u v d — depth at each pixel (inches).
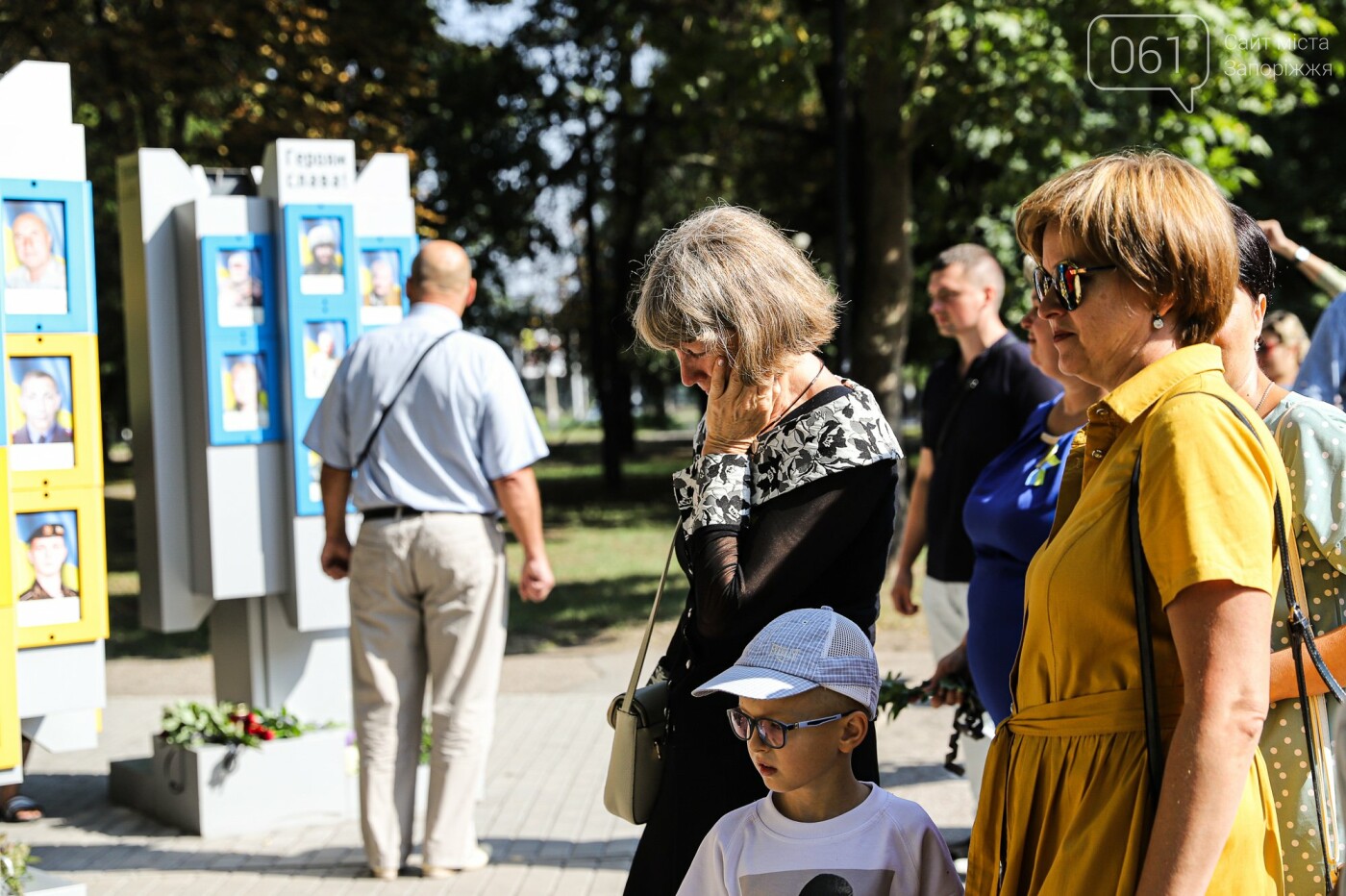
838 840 92.0
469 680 197.9
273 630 246.4
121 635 463.5
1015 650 140.6
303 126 572.7
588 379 1337.4
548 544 719.1
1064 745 76.5
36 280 190.5
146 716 328.5
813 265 103.2
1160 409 73.6
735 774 101.4
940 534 195.0
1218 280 75.5
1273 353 235.1
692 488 101.0
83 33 567.2
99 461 195.5
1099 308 76.5
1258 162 717.3
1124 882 71.6
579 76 821.2
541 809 238.2
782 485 97.8
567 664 386.6
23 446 189.9
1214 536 68.9
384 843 197.6
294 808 230.4
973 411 190.1
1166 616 72.6
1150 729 72.2
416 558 193.3
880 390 533.6
